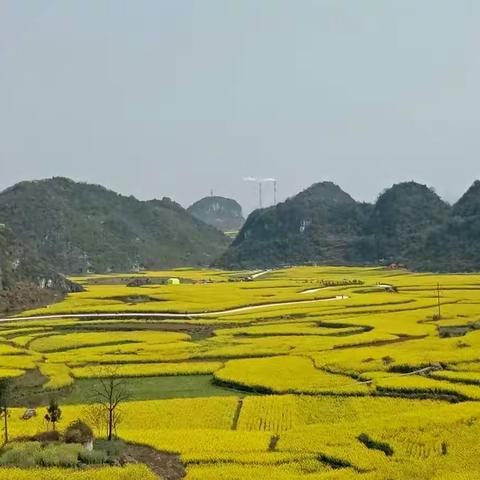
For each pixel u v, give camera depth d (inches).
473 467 1903.3
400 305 5684.1
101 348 4023.1
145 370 3339.1
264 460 1977.1
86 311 5846.5
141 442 2149.4
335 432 2208.4
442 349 3545.8
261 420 2434.8
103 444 2080.5
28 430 2287.2
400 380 2871.6
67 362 3614.7
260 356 3686.0
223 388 3048.7
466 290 6830.7
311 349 3769.7
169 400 2738.7
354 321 4751.5
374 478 1811.0
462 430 2192.4
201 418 2492.6
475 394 2608.3
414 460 1947.6
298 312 5408.5
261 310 5693.9
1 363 3545.8
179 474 1898.4
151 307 5979.3
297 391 2829.7
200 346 4018.2
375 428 2217.0
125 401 2770.7
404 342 3897.6
